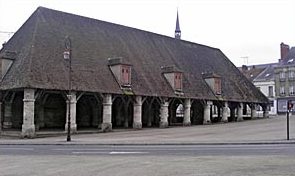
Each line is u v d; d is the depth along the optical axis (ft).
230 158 48.75
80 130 119.75
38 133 106.93
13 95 119.75
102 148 70.28
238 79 188.96
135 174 36.27
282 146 71.77
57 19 130.52
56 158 51.01
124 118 147.02
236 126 138.82
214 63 185.98
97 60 127.95
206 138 94.68
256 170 37.65
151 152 60.29
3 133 109.29
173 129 129.08
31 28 122.52
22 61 110.73
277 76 250.37
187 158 49.39
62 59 117.19
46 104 129.70
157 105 160.86
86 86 114.93
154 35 166.81
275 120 170.09
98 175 36.06
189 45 183.42
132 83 130.21
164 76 146.10
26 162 46.62
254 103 186.80
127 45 146.30
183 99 148.46
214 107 221.25
